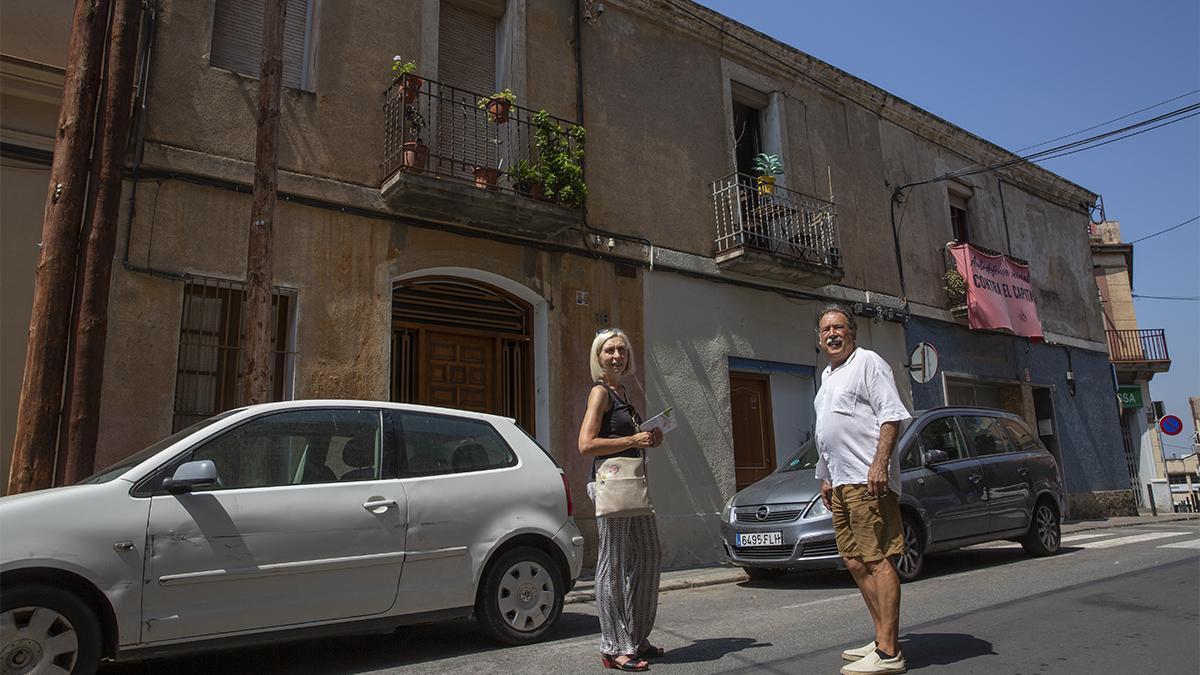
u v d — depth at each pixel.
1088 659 4.46
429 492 5.03
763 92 13.66
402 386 9.12
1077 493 17.69
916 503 7.80
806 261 12.40
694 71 12.54
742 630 5.63
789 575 8.86
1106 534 12.37
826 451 4.43
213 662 4.91
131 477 4.23
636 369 10.70
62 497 4.01
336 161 8.71
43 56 7.37
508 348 10.08
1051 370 18.20
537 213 9.47
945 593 6.86
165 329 7.41
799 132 13.89
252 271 6.40
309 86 8.79
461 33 10.26
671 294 11.35
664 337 11.11
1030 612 5.82
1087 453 18.38
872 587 4.28
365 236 8.77
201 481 4.16
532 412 10.01
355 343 8.48
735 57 13.21
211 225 7.81
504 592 5.22
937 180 16.05
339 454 4.88
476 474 5.31
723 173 12.52
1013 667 4.30
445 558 4.96
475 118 9.95
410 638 5.54
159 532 4.13
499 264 9.71
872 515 4.21
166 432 7.28
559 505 5.57
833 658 4.63
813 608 6.55
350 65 9.01
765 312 12.49
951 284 15.88
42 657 3.76
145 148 7.54
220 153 7.99
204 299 7.78
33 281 7.00
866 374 4.32
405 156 8.66
